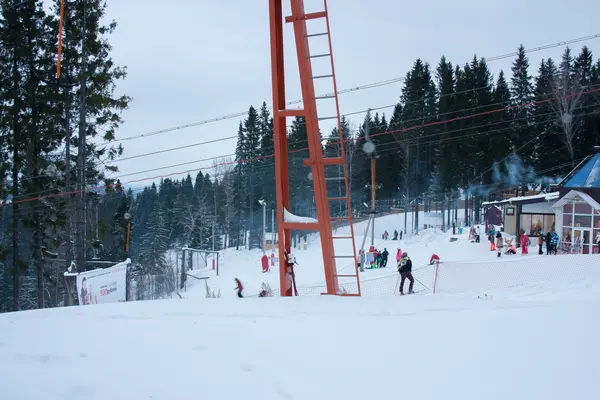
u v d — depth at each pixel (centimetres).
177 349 390
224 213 7175
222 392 285
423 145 6262
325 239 730
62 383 306
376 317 514
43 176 3038
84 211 2802
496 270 2008
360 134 6681
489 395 262
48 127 3136
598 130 5119
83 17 2941
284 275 754
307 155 5897
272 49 717
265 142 6906
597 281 1470
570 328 405
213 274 4228
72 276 1864
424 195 6262
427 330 430
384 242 4912
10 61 3072
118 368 338
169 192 9244
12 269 3112
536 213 3444
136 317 550
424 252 3647
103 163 3048
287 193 779
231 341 413
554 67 5628
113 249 4412
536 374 291
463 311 532
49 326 511
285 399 271
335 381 298
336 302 620
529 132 5525
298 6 686
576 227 2895
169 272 4444
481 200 5712
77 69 3027
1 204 3092
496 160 5484
